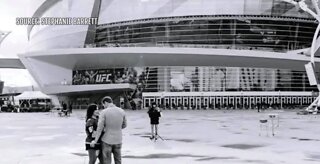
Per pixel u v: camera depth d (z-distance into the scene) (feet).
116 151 26.96
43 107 198.08
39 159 38.96
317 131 71.10
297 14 224.12
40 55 218.18
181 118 116.37
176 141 55.31
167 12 226.17
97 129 26.43
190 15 223.71
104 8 242.17
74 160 38.17
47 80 228.84
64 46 252.83
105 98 27.35
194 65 220.84
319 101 144.36
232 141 55.21
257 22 223.51
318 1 216.54
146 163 36.65
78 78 237.45
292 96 225.76
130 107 223.10
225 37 223.51
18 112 191.11
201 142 53.98
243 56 203.10
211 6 222.48
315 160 38.45
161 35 228.22
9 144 52.08
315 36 144.25
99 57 212.64
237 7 221.46
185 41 225.56
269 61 211.00
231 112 164.96
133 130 74.43
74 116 137.69
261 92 221.46
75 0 253.65
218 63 215.72
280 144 51.55
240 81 221.87
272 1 221.66
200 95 219.41
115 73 230.07
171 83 222.89
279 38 225.35
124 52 203.82
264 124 81.51
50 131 72.90
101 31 244.22
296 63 215.10
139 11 231.30
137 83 225.76
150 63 219.82
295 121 100.58
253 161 37.88
